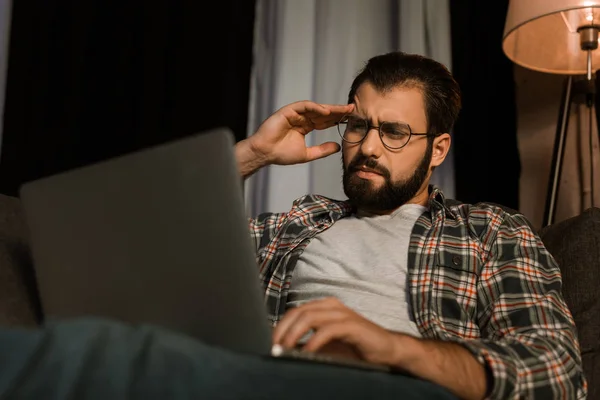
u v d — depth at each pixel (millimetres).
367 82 2393
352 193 2338
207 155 1356
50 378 1048
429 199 2393
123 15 3961
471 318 2100
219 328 1351
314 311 1475
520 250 2162
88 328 1134
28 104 3768
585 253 2252
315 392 1199
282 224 2504
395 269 2193
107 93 3900
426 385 1371
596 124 3973
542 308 2000
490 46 4219
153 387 1090
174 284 1379
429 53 4141
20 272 1937
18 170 3721
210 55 3984
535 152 4207
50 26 3844
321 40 4121
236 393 1137
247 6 4043
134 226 1416
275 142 2482
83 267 1490
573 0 3086
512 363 1697
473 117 4117
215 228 1348
